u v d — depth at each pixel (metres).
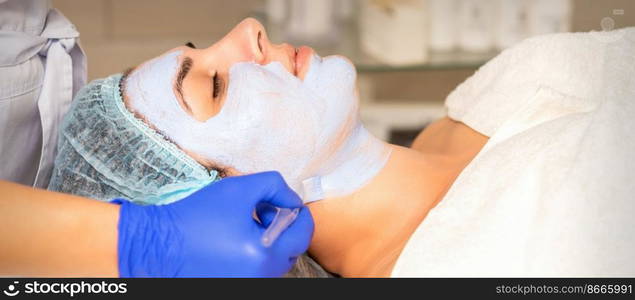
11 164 1.27
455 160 1.22
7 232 0.87
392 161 1.16
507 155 1.02
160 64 1.14
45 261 0.89
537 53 1.23
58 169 1.15
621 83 1.02
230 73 1.11
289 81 1.11
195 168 1.08
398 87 2.34
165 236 0.91
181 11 2.32
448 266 0.92
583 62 1.19
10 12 1.22
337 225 1.14
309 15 1.96
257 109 1.07
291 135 1.08
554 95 1.12
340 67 1.14
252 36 1.14
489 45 1.91
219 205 0.94
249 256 0.90
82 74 1.41
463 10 1.90
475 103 1.28
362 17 2.01
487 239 0.92
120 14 2.29
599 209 0.89
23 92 1.24
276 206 0.99
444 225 0.97
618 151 0.93
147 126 1.09
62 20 1.35
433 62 1.87
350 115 1.13
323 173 1.14
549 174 0.94
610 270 0.87
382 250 1.12
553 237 0.88
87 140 1.12
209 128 1.07
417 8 1.85
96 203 0.93
